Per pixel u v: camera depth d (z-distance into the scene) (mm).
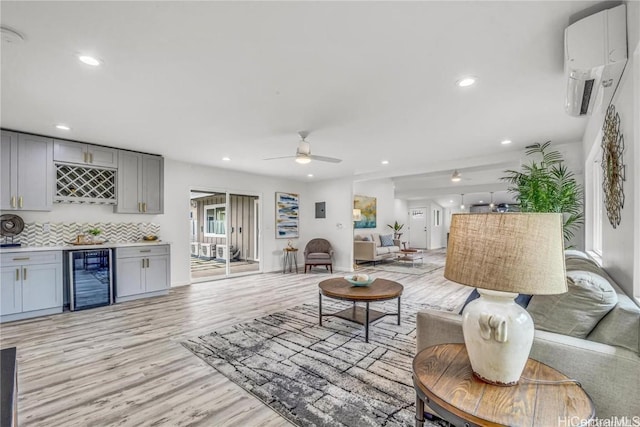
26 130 3658
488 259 1088
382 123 3416
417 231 13555
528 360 1326
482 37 1844
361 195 8906
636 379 1190
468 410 990
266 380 2229
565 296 1449
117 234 4781
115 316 3713
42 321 3516
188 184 5676
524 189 3908
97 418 1806
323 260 6980
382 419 1802
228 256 6445
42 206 3861
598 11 1611
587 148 3527
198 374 2312
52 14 1603
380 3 1547
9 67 2150
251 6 1562
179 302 4379
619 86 1769
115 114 3113
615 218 1941
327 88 2539
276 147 4465
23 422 1766
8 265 3467
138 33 1787
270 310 3982
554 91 2594
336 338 3016
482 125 3498
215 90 2566
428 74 2305
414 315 3785
